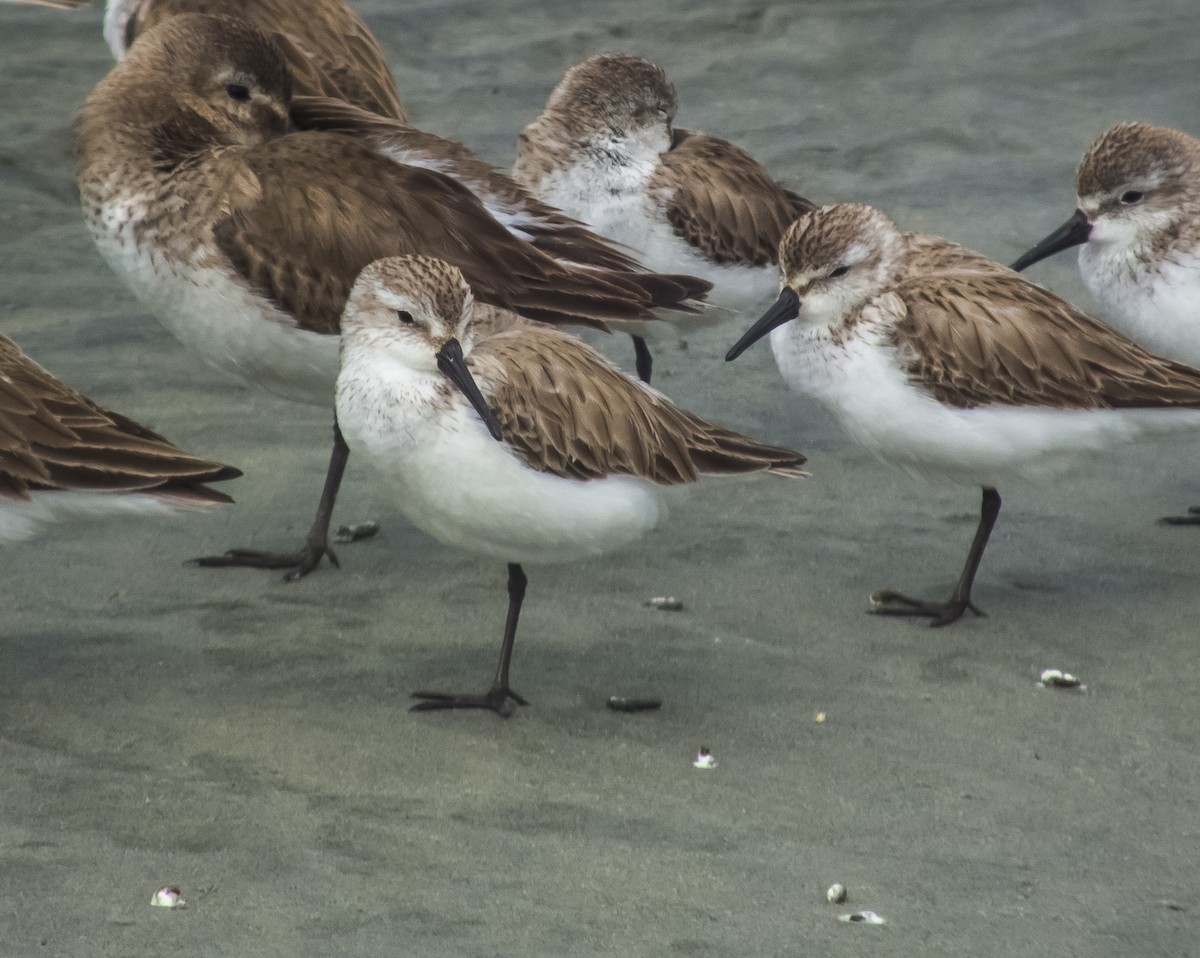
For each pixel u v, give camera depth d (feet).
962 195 61.77
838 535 42.75
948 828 30.50
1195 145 44.16
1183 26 75.10
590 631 38.01
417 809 30.58
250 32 42.75
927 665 36.86
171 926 26.63
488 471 33.27
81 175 41.60
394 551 41.73
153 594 38.93
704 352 52.85
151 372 50.19
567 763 32.53
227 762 31.99
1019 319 38.42
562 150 48.44
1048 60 72.59
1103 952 26.81
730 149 50.96
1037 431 38.55
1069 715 34.78
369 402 33.37
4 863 28.14
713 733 33.81
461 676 35.88
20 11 75.92
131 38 51.75
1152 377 38.78
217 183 40.22
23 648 36.17
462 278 34.04
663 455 34.71
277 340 40.65
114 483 32.96
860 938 26.96
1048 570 41.32
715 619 38.68
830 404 39.50
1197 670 36.70
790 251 38.65
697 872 28.78
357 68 50.83
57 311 53.62
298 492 44.27
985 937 27.12
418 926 26.84
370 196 40.57
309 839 29.35
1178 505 44.60
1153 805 31.42
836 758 32.96
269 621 37.99
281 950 26.09
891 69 72.08
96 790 30.71
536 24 76.33
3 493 32.60
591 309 41.50
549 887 28.12
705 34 75.31
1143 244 44.37
